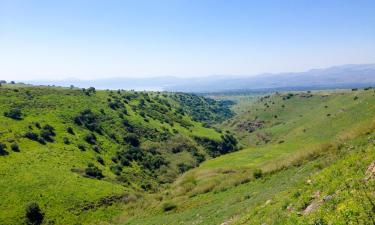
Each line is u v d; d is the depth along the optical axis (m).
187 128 159.38
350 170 17.55
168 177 108.06
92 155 99.56
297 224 15.05
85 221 62.81
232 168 58.06
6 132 92.38
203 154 135.12
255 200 27.59
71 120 118.44
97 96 156.50
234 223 22.59
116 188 76.12
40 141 94.00
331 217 13.49
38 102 124.31
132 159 111.19
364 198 13.32
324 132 69.88
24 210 61.31
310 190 18.55
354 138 35.34
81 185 73.38
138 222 44.00
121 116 138.75
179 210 41.78
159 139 133.00
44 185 69.75
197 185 51.38
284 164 39.22
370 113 60.81
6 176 69.88
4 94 123.38
